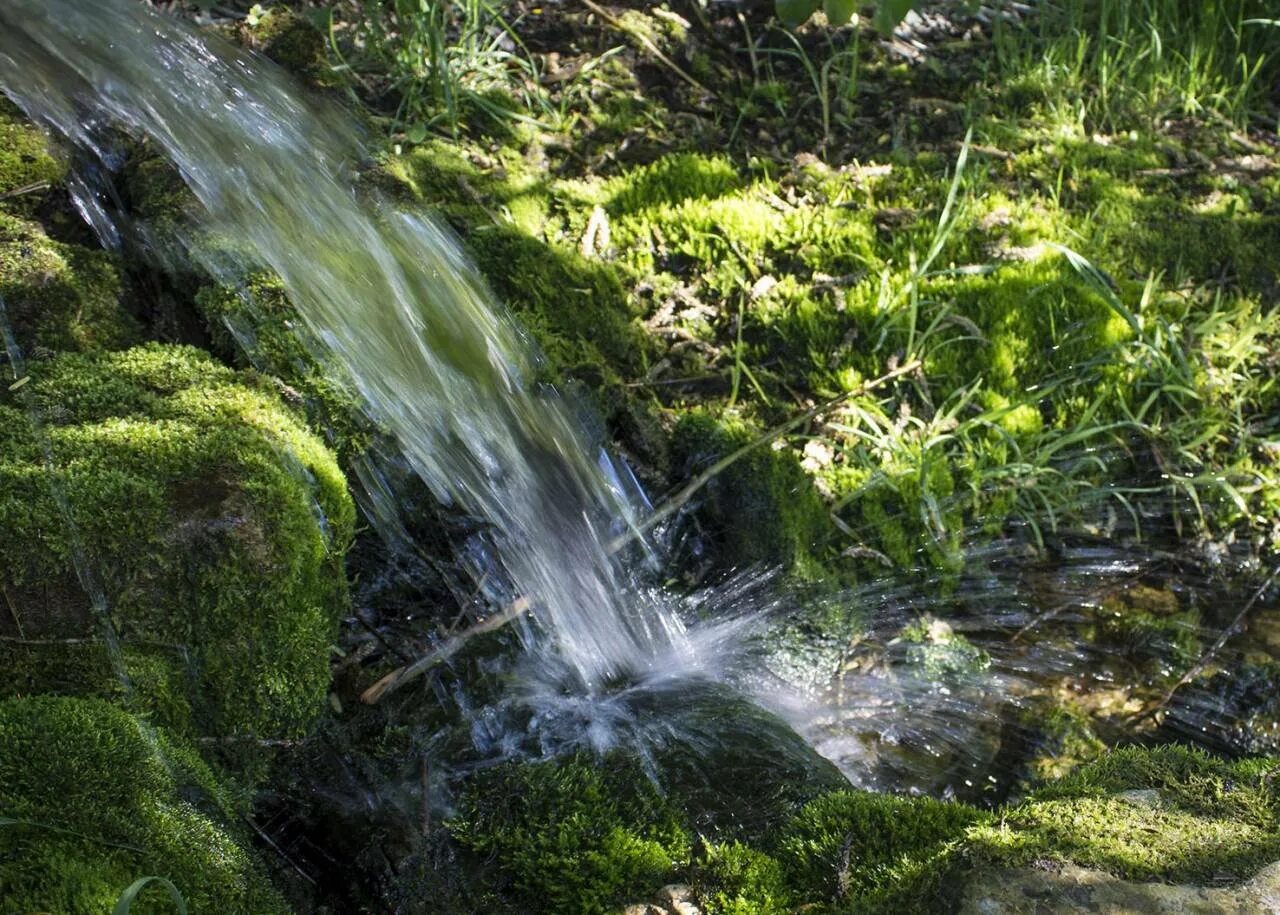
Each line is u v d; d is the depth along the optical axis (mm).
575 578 3244
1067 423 3898
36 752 2014
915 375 3900
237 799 2396
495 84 4469
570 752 2736
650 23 4832
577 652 3088
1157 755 2453
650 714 2893
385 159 3855
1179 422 3887
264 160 3508
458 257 3705
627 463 3529
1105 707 3277
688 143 4465
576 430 3482
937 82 4887
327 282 3266
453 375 3350
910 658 3367
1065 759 3119
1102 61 4820
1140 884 2123
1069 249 4156
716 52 4848
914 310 3850
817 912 2309
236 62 3793
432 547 3127
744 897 2342
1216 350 4043
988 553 3637
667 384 3809
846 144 4602
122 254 3242
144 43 3627
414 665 2885
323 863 2494
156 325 3131
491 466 3262
